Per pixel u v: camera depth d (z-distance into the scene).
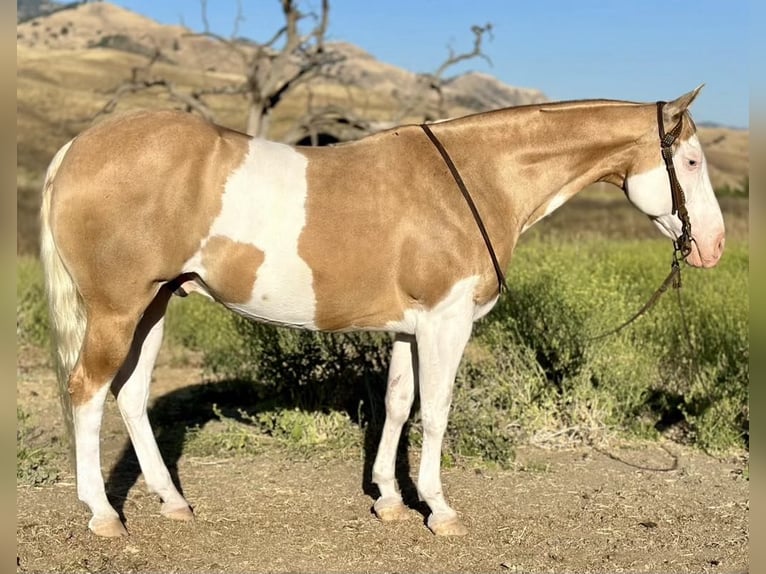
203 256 4.24
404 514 4.76
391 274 4.32
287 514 4.83
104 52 74.38
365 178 4.34
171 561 4.16
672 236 4.80
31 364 8.79
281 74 22.86
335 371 6.66
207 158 4.18
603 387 6.77
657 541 4.64
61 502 4.85
